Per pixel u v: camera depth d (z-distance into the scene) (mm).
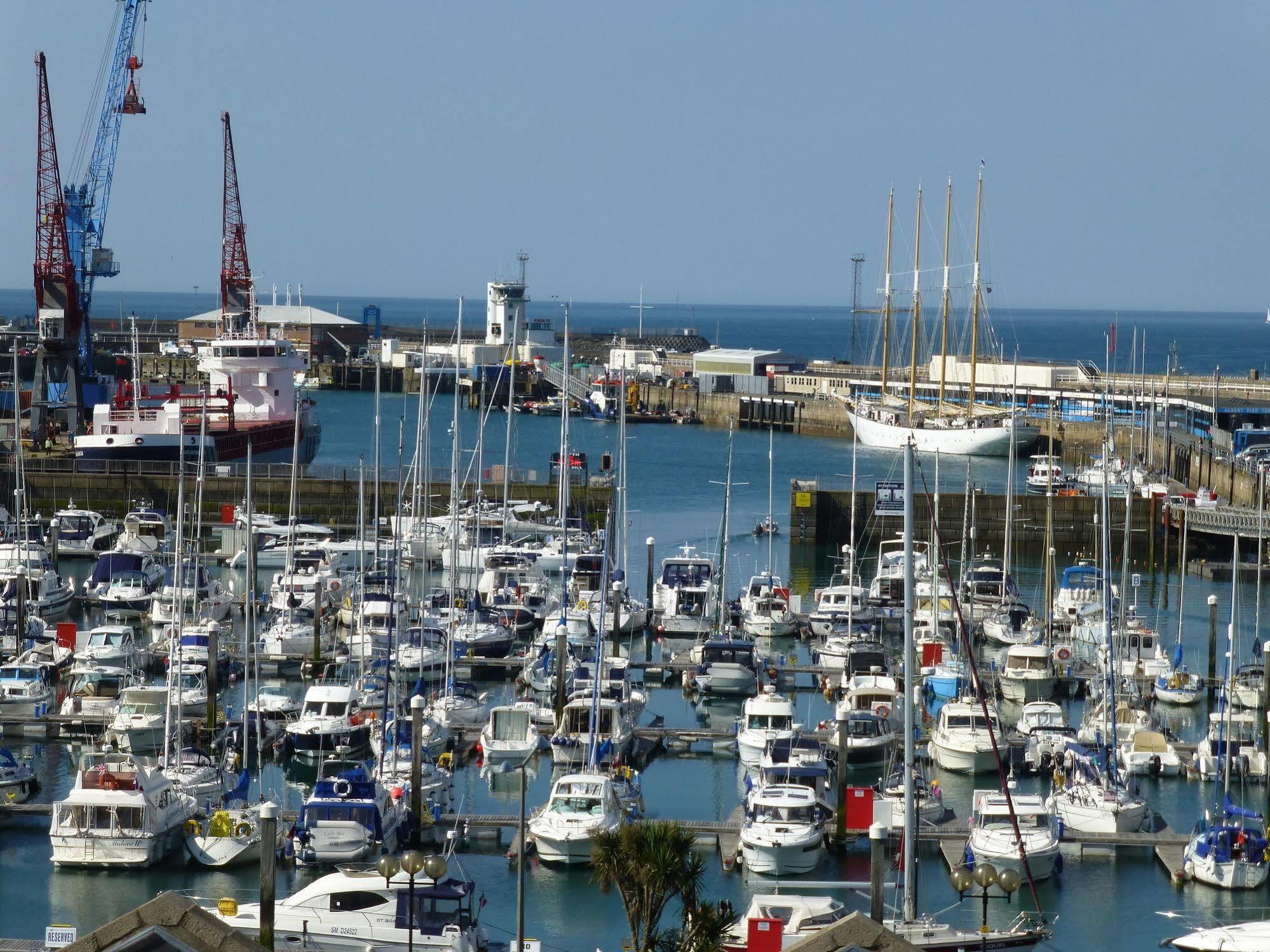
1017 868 63625
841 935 35781
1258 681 95562
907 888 53562
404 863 52562
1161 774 80250
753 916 53625
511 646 105188
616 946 58375
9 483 159875
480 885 64062
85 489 161000
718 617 113438
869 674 94875
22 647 99688
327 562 128000
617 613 103938
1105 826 68812
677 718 92312
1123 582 106438
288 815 68188
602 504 164625
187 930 34938
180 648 75750
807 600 129250
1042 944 58562
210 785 70812
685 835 51719
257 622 109000
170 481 161375
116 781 65625
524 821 50969
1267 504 150125
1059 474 194375
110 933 34844
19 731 86000
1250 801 76250
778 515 174875
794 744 75938
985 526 155250
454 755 79812
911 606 54438
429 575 133375
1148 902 62844
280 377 195875
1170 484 181125
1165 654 105875
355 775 67625
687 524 168125
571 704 82125
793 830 64688
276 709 86000
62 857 64438
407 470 164750
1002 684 96375
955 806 74750
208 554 134500
